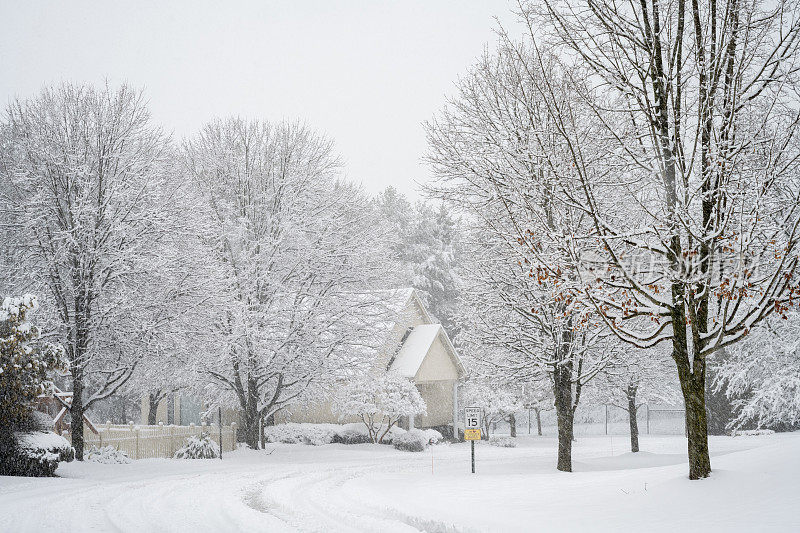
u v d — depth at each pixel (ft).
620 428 187.52
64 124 81.61
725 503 32.24
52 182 79.71
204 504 48.19
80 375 79.77
